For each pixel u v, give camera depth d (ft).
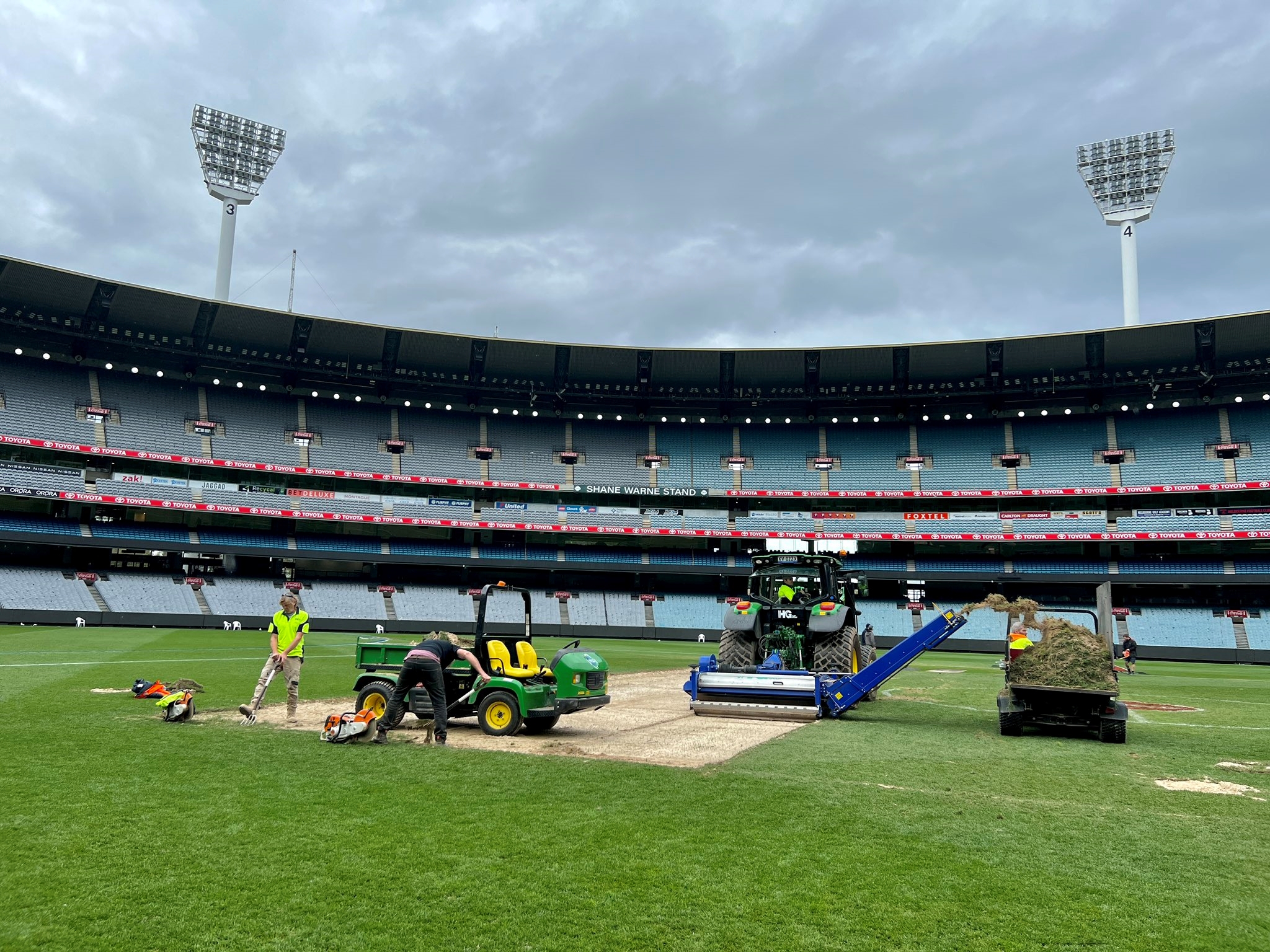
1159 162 177.68
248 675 61.46
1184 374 159.63
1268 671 120.26
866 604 169.48
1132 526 163.12
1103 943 14.30
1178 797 25.80
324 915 14.82
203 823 20.29
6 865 16.96
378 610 160.04
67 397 156.46
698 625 170.19
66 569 143.13
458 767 27.91
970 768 29.86
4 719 36.04
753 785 25.93
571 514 182.19
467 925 14.49
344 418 181.06
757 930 14.53
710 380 180.04
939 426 187.73
